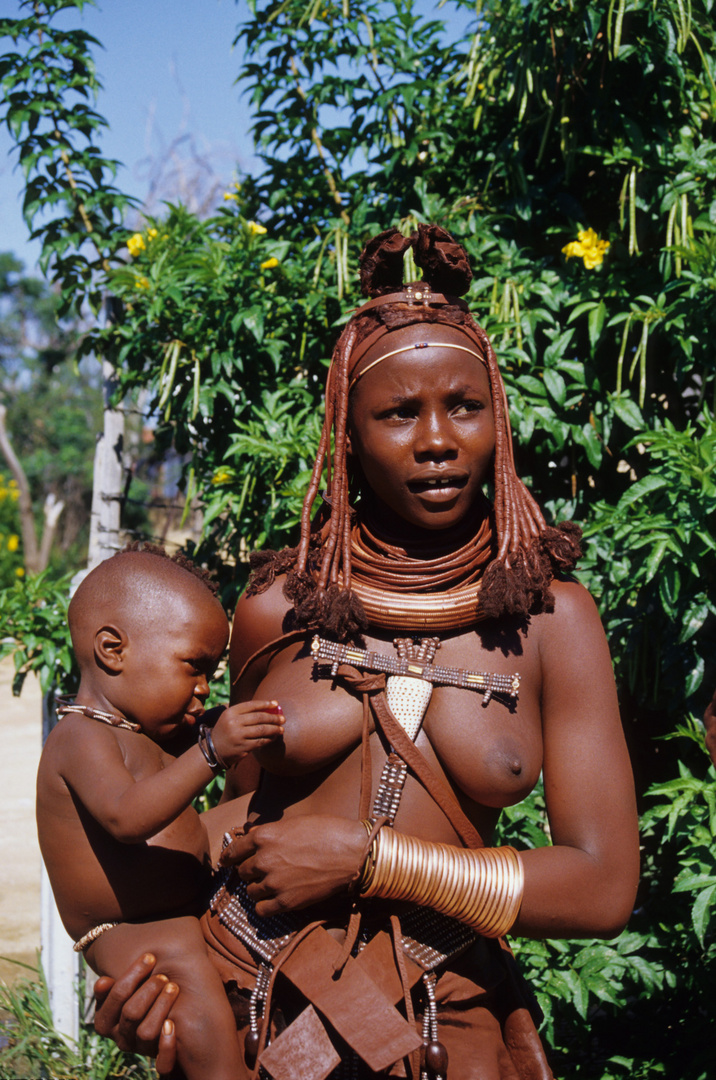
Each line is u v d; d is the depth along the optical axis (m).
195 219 3.75
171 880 1.56
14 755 8.47
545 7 2.88
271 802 1.57
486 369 1.54
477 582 1.52
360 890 1.38
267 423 3.15
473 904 1.37
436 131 3.42
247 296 3.26
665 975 2.78
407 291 1.55
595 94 3.01
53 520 21.78
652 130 3.00
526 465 3.20
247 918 1.50
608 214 3.27
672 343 2.96
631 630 2.82
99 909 1.55
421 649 1.49
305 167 3.65
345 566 1.53
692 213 3.05
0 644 3.47
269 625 1.64
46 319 26.67
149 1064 3.22
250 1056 1.43
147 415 3.74
